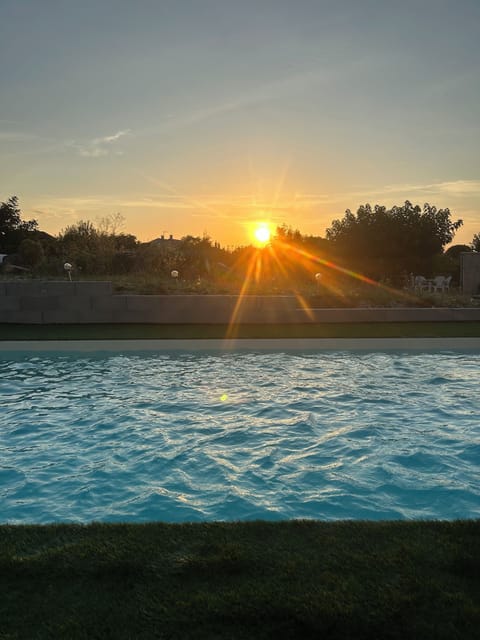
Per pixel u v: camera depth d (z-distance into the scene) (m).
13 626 2.58
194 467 5.75
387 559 3.12
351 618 2.62
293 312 14.98
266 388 8.77
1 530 3.55
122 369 10.01
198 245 23.80
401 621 2.60
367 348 11.52
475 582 2.89
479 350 11.49
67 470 5.68
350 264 26.27
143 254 22.91
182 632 2.55
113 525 3.61
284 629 2.57
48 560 3.13
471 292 22.66
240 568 3.04
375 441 6.46
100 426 7.00
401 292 17.84
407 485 5.30
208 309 14.98
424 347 11.57
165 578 2.95
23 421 7.18
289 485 5.31
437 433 6.73
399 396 8.34
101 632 2.54
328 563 3.09
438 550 3.21
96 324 14.85
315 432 6.77
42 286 14.92
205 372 9.80
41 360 10.70
